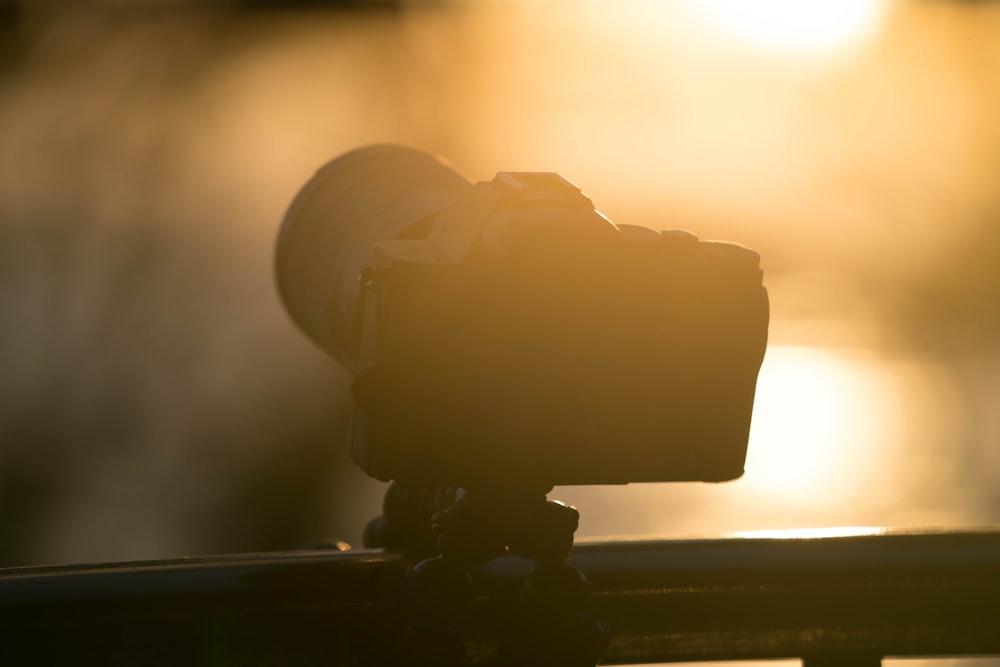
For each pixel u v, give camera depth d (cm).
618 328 238
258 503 1370
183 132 4653
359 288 277
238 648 250
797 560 277
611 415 242
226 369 1886
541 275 231
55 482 1415
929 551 281
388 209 308
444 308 232
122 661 244
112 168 3766
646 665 282
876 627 278
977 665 633
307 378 1861
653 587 272
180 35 7362
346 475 1477
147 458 1509
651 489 1340
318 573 258
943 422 1606
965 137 5456
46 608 240
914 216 3509
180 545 1266
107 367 1861
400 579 262
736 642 277
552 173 245
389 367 233
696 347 244
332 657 256
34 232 2781
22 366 1838
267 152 4338
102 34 6869
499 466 239
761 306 247
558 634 245
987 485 1370
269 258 2730
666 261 239
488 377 235
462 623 249
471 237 235
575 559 272
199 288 2395
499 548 244
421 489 276
